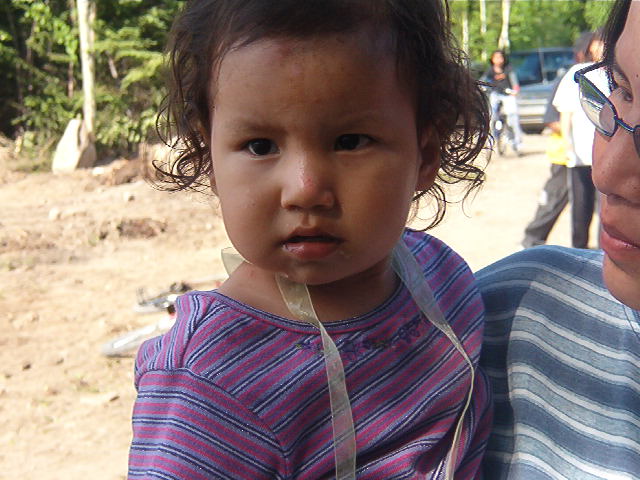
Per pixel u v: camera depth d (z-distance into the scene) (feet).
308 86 3.92
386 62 4.11
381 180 4.06
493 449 4.83
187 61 4.51
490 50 103.86
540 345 4.92
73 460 14.10
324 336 4.25
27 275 24.82
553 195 24.53
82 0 48.21
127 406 16.07
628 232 3.81
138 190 37.19
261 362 4.22
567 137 23.09
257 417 4.15
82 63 48.93
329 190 3.97
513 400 4.85
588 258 5.16
